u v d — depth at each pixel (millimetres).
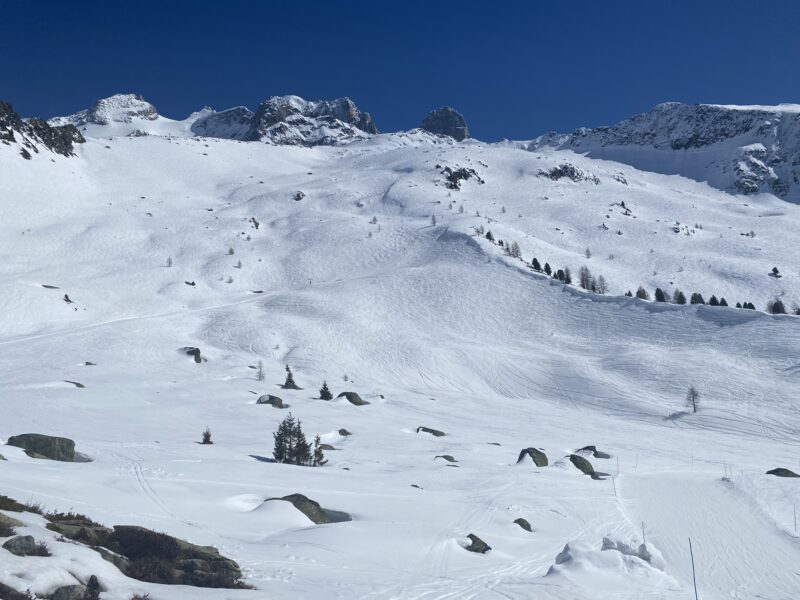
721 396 74188
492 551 22469
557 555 22125
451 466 40781
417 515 26281
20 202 177750
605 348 96438
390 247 170375
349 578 17719
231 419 56906
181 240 171000
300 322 110688
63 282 126375
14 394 58031
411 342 102062
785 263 172375
